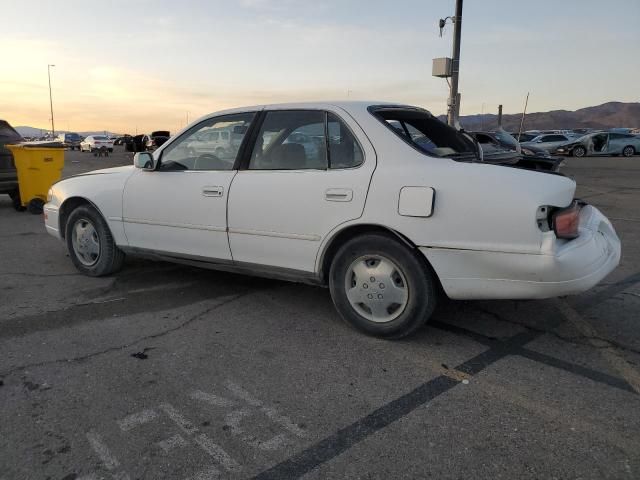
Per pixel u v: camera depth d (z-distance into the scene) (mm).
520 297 3281
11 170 9867
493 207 3211
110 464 2434
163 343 3768
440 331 3928
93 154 40500
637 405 2887
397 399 2982
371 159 3631
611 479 2297
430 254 3406
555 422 2730
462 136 4434
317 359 3500
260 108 4262
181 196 4512
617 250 3770
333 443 2584
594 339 3770
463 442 2574
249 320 4203
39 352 3607
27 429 2701
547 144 28875
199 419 2797
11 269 5762
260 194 4027
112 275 5477
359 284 3744
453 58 12812
